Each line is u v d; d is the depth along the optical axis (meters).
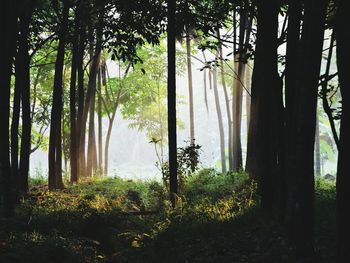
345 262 4.73
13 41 9.12
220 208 10.04
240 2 11.12
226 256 6.98
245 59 10.82
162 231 8.38
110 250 7.38
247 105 22.81
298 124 6.26
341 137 4.75
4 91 8.63
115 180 18.55
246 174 14.39
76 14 14.15
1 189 8.66
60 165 15.34
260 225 8.35
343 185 4.74
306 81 6.09
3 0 8.67
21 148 13.73
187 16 11.58
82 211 9.37
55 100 14.84
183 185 13.05
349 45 4.78
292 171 6.54
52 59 23.27
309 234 6.32
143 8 11.57
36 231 7.49
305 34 6.22
